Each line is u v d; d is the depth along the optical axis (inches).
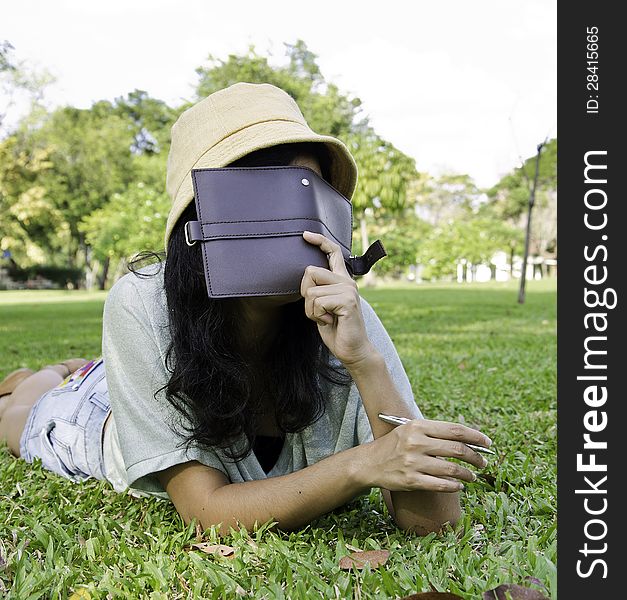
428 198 2172.7
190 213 73.8
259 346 78.0
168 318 77.5
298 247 68.3
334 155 77.2
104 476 99.0
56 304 812.0
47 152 1244.5
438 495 75.2
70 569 70.3
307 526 78.5
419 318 465.4
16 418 119.8
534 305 627.8
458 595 58.6
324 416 82.4
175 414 76.5
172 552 74.6
